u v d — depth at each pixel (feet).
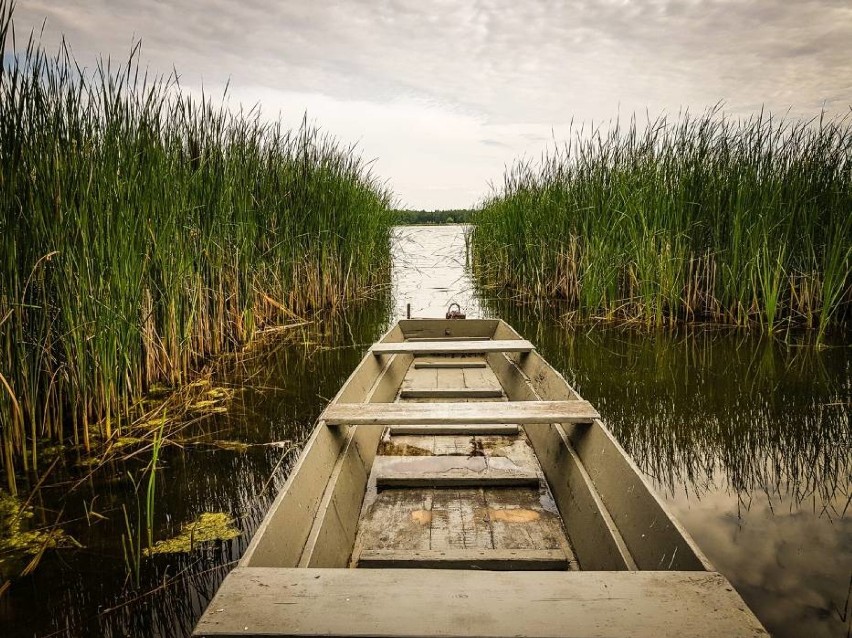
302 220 23.30
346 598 4.63
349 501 7.99
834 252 17.69
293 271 23.18
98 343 11.30
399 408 9.24
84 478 9.96
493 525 7.88
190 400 13.96
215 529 8.26
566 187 26.12
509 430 11.02
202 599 6.75
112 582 7.07
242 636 4.29
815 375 15.24
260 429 12.21
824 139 20.04
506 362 14.92
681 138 21.44
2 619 6.45
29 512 8.81
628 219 21.91
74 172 10.95
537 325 23.09
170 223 14.39
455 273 43.24
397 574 4.91
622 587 4.70
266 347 19.56
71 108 11.05
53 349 11.48
